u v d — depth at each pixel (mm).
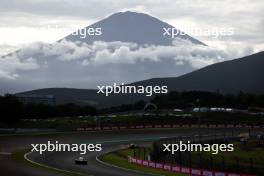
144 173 57844
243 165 58031
